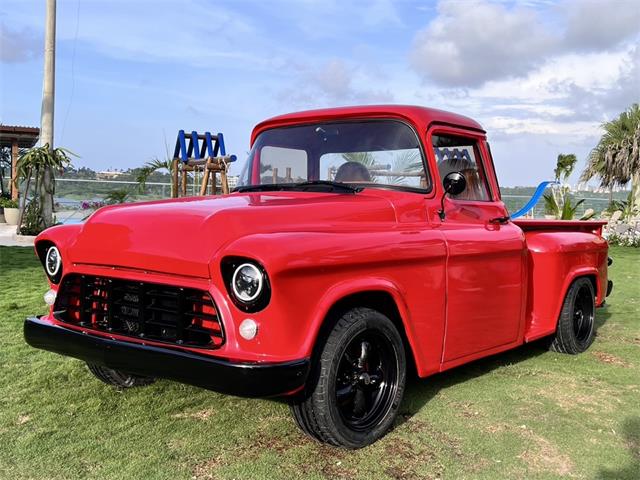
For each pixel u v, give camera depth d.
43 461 3.03
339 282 3.07
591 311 5.63
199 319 3.00
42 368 4.46
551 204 18.86
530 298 5.08
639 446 3.38
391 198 3.76
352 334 3.14
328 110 4.30
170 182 15.36
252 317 2.84
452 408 3.87
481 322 4.11
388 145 4.03
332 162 4.18
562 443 3.38
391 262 3.34
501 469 3.06
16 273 8.80
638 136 23.77
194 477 2.90
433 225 3.85
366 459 3.13
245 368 2.70
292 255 2.83
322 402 3.03
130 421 3.54
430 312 3.65
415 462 3.11
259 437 3.37
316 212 3.35
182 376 2.86
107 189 16.09
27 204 13.77
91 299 3.33
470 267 3.96
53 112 13.97
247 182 4.58
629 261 13.27
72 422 3.52
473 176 4.45
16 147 19.31
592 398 4.15
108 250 3.22
